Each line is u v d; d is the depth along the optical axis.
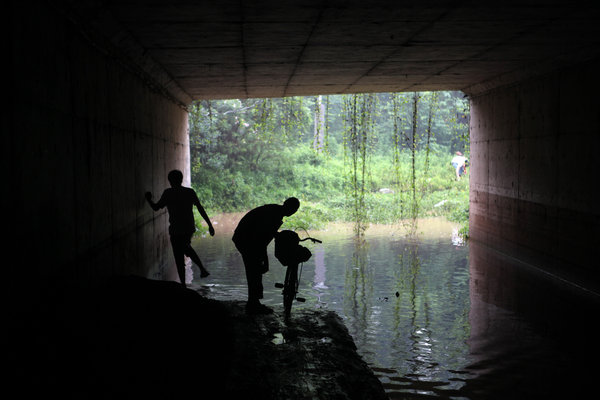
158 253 9.12
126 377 3.40
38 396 2.97
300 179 23.91
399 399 4.54
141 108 7.84
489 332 6.26
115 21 5.85
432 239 13.32
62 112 4.36
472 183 13.59
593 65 8.02
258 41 7.47
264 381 4.13
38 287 3.73
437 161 28.58
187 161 14.42
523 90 10.53
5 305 3.17
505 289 8.27
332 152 29.34
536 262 9.88
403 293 8.01
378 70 10.30
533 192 10.05
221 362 4.24
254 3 5.59
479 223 12.96
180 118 13.07
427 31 7.05
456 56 8.88
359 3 5.71
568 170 8.77
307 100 31.45
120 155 6.43
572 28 6.88
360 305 7.35
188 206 7.96
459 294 7.98
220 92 13.11
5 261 3.21
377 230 14.90
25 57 3.61
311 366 4.53
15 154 3.40
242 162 24.14
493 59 9.14
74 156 4.66
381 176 25.17
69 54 4.57
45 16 4.01
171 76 10.20
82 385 3.19
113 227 6.00
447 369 5.17
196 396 3.58
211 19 6.15
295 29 6.82
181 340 4.02
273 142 24.67
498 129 11.84
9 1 3.37
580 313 7.01
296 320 5.96
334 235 13.94
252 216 6.16
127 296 4.24
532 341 5.96
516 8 5.97
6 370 3.08
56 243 4.14
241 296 7.63
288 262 6.18
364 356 5.52
